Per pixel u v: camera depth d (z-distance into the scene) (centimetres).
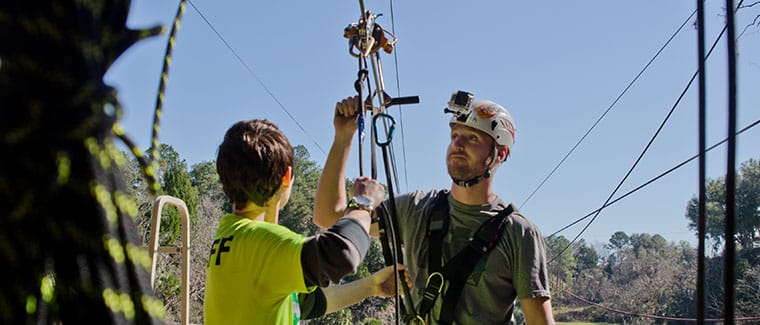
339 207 287
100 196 105
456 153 310
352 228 214
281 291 212
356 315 4662
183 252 345
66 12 99
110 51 108
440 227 313
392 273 304
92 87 100
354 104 277
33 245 104
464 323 296
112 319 104
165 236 2453
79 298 105
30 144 101
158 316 112
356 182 238
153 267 319
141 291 109
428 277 304
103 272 105
